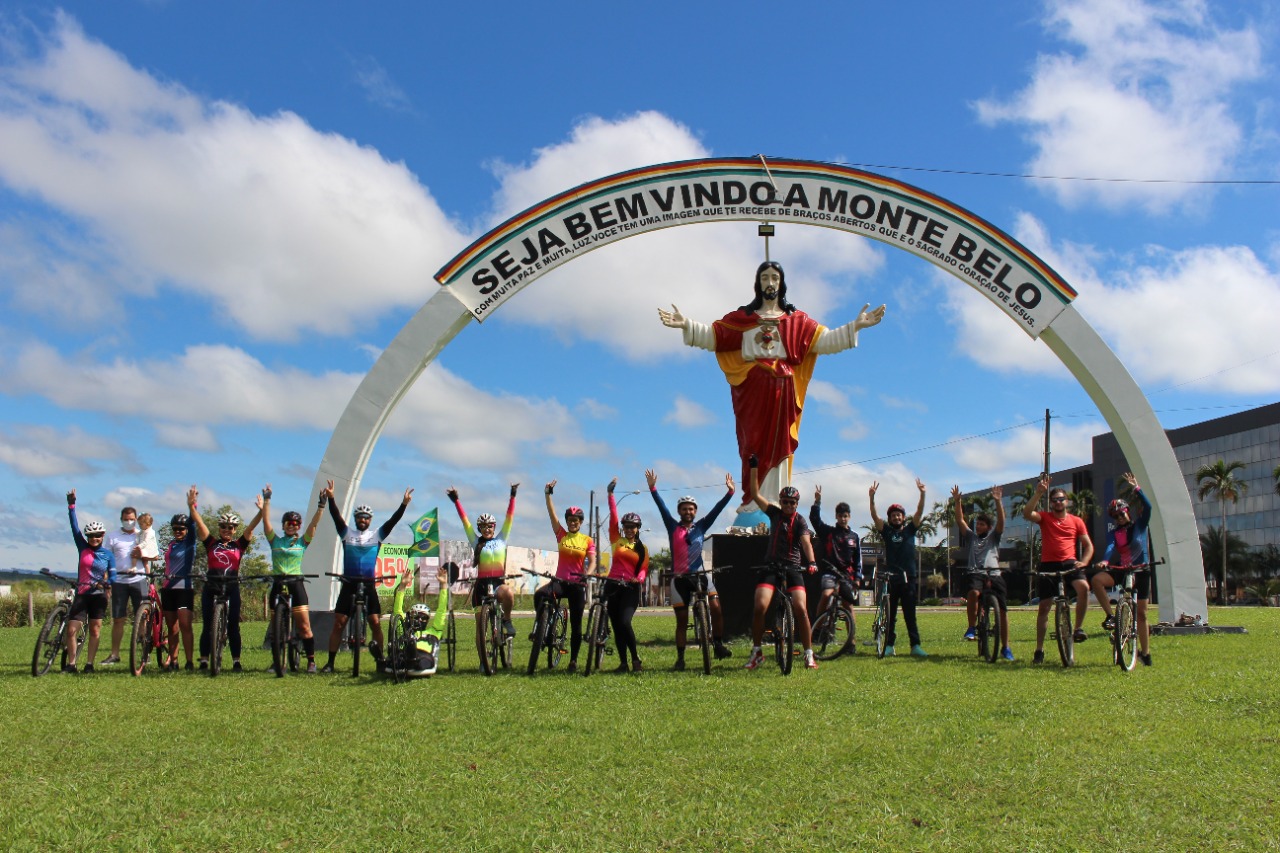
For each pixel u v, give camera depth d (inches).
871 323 621.0
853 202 653.3
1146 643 439.2
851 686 375.6
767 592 425.7
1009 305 657.0
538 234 637.9
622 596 438.6
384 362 617.6
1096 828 196.4
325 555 592.1
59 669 461.4
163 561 494.0
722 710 323.0
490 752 264.4
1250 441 3093.0
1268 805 208.8
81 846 190.9
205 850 189.3
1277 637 601.0
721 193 648.4
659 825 201.0
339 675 434.0
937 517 2903.5
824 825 200.2
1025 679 392.2
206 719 315.9
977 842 189.2
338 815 209.8
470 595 454.6
